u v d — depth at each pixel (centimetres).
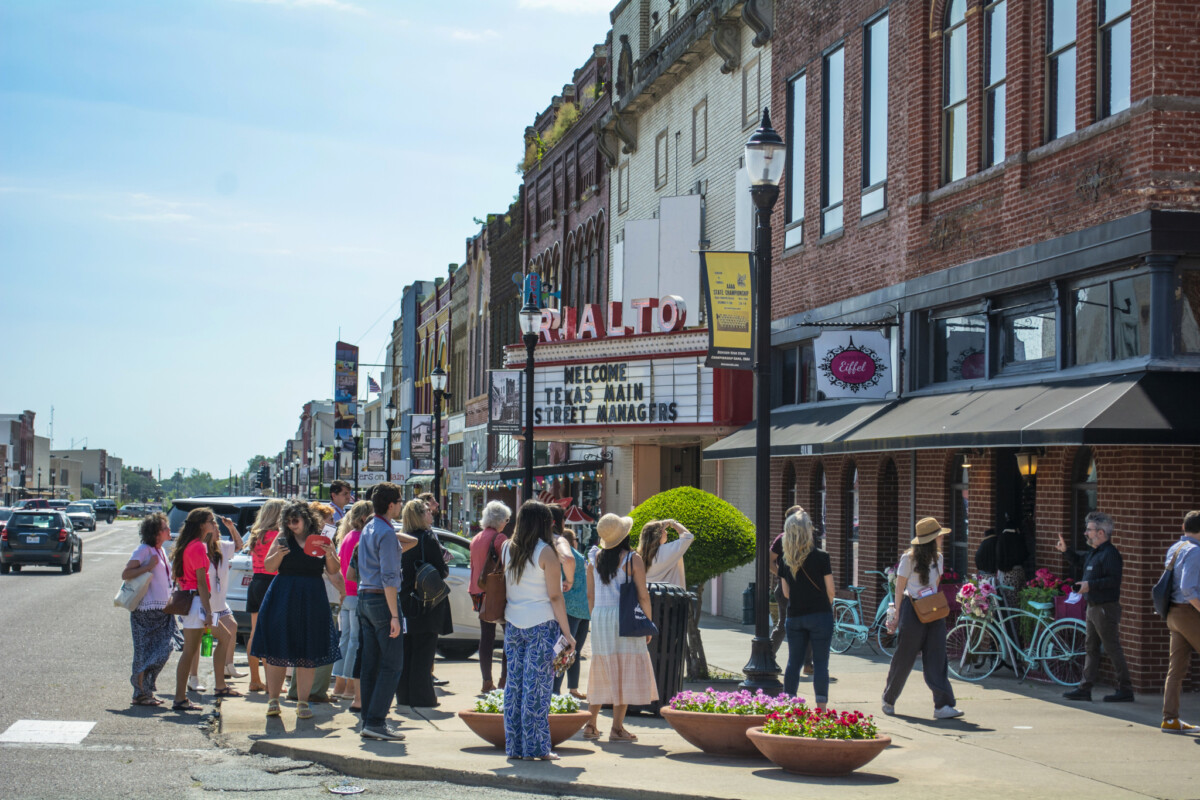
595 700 1048
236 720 1129
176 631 1281
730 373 2403
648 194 3142
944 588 1592
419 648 1228
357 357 7881
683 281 2711
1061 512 1446
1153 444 1221
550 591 942
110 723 1114
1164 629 1305
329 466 9794
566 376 2677
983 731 1093
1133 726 1120
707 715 965
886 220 1925
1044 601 1405
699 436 2512
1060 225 1477
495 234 5053
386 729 1038
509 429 2830
